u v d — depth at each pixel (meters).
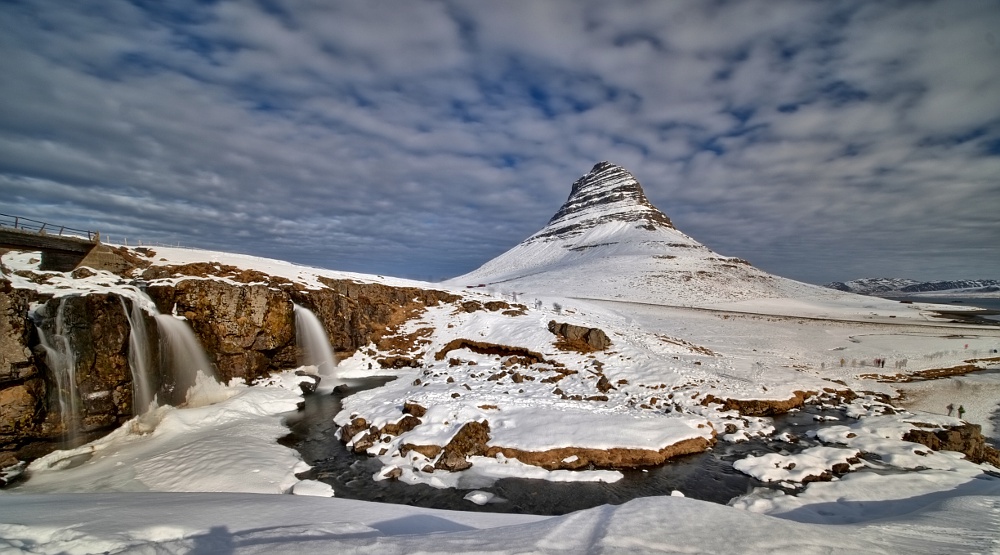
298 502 10.95
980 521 8.75
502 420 17.81
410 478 14.30
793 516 11.62
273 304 25.83
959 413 22.06
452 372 26.25
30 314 16.11
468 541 6.71
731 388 23.67
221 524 8.29
